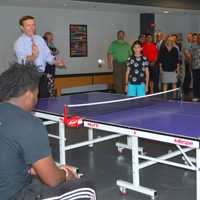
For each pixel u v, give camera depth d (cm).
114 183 379
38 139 188
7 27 916
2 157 189
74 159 457
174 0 1016
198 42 880
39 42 479
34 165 190
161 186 370
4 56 916
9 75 202
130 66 626
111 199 342
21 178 195
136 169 350
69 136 570
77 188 212
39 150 188
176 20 1253
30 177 212
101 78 1080
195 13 1173
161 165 429
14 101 200
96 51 1080
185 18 1264
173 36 859
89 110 406
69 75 1009
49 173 192
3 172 190
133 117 363
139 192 352
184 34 1259
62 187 210
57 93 981
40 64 477
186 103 442
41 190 204
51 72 680
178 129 306
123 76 926
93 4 884
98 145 517
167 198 341
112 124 331
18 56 475
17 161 190
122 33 922
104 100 470
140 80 625
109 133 576
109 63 934
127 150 491
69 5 908
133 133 314
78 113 388
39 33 967
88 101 468
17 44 474
